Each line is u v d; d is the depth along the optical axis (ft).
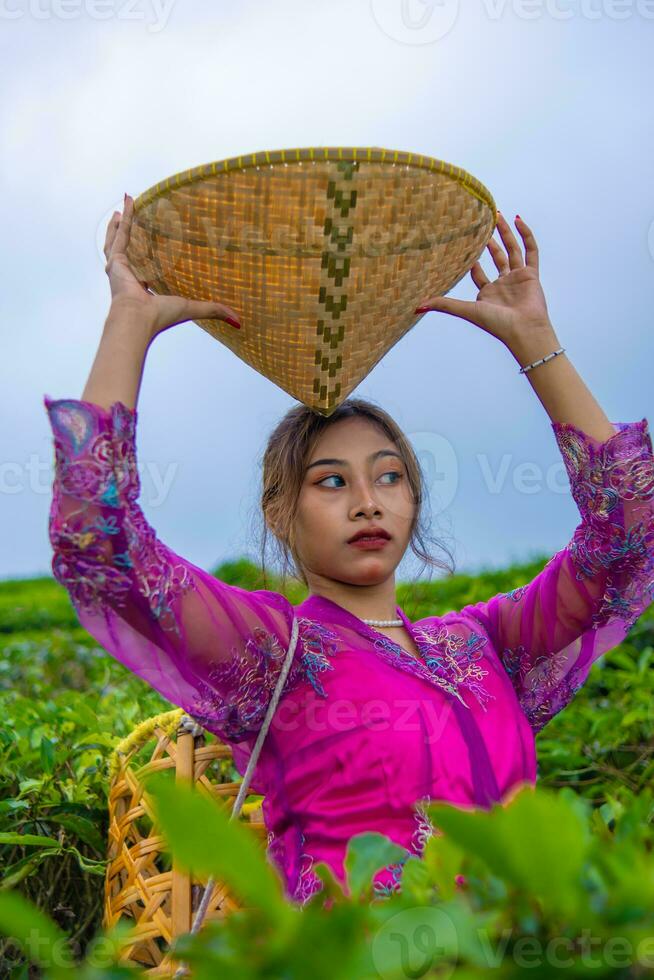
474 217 6.09
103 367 5.82
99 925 7.55
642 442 6.85
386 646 6.80
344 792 6.23
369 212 5.58
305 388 6.39
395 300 6.12
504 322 7.03
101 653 14.43
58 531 5.55
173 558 6.21
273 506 7.54
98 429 5.60
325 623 6.86
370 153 5.38
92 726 8.10
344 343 6.14
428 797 6.21
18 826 7.53
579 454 6.90
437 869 3.34
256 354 6.40
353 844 3.37
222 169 5.42
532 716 7.57
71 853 7.51
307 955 2.59
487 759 6.52
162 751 6.94
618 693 10.14
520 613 7.54
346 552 6.91
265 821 6.70
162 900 6.45
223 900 6.43
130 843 6.95
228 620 6.38
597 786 9.04
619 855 2.99
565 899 2.76
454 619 7.47
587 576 7.13
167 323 6.08
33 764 8.08
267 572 7.91
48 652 14.71
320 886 5.90
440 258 6.11
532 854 2.71
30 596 21.27
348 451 7.00
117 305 5.95
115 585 5.69
